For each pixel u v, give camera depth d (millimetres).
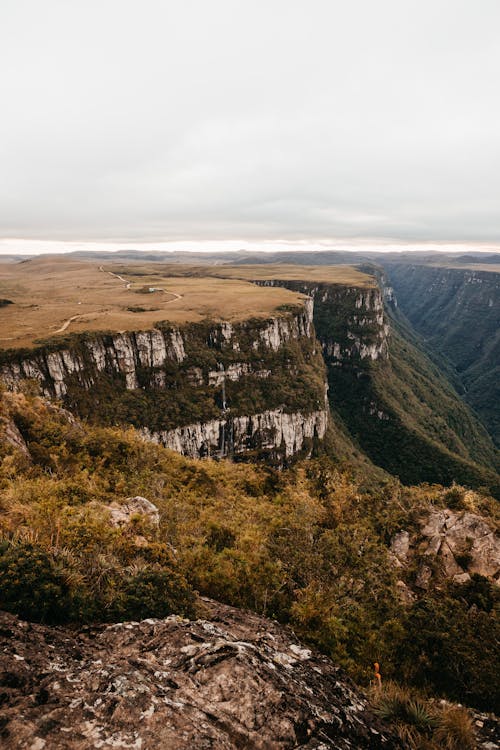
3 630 7848
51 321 128750
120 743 5688
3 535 12594
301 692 8016
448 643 16453
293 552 21250
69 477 29734
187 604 11391
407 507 36969
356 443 192375
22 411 36375
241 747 6383
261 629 11234
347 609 17859
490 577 28141
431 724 8758
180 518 27406
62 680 6730
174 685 7277
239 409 133875
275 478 57875
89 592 10250
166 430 117812
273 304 169000
